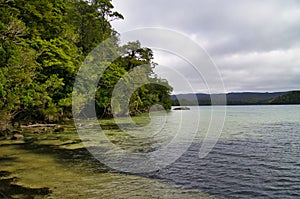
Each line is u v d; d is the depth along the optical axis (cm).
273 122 3928
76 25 3847
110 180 1021
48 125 2711
